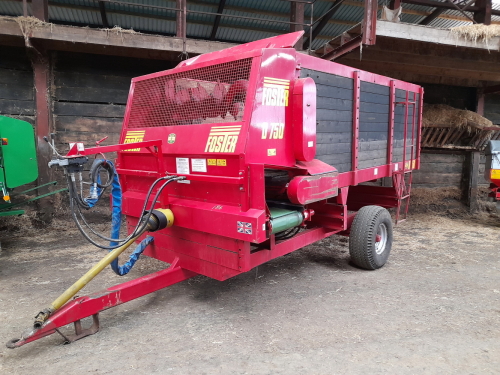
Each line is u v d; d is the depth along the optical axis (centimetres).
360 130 426
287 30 1036
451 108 852
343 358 253
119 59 680
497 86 848
